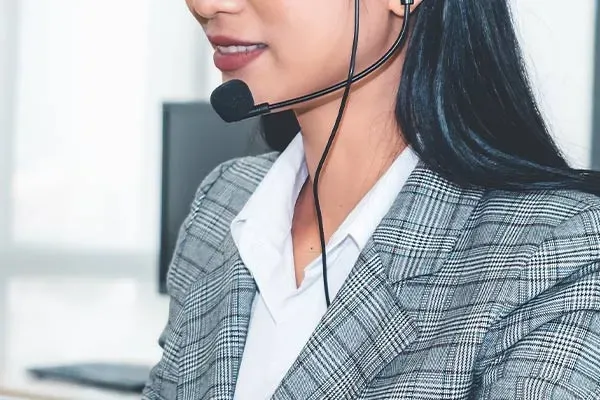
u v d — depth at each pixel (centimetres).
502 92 106
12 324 449
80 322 456
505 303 95
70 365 242
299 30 106
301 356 104
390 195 111
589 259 95
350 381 102
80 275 509
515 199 103
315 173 115
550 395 89
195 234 135
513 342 94
